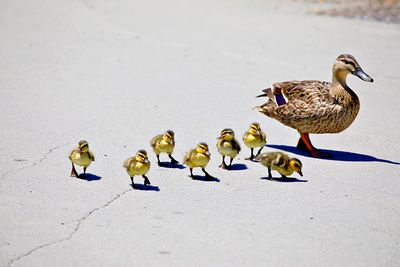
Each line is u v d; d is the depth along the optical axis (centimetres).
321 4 2602
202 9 2484
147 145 1177
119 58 1820
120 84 1583
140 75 1667
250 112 1399
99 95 1488
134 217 876
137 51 1894
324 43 2000
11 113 1333
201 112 1386
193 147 1167
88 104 1417
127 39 2022
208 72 1708
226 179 1027
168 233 830
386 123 1351
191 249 789
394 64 1792
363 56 1861
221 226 855
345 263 764
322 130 1129
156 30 2134
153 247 791
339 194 974
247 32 2130
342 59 1102
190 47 1942
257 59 1828
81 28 2148
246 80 1642
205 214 891
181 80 1633
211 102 1461
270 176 1031
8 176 1008
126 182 1002
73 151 995
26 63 1742
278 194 968
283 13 2436
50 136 1205
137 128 1269
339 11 2462
